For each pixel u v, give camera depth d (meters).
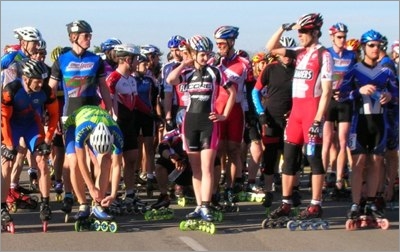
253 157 10.30
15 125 7.93
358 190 8.19
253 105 10.21
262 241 7.55
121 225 8.38
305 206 9.72
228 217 8.95
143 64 10.42
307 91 8.05
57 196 10.05
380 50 8.56
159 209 8.87
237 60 9.57
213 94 8.15
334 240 7.61
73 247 7.22
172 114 10.05
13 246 7.24
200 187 8.26
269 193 9.22
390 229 8.20
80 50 8.44
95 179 8.65
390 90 8.33
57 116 8.07
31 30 9.03
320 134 8.02
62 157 9.97
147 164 10.58
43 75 7.79
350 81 8.26
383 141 8.20
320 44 8.11
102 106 8.96
